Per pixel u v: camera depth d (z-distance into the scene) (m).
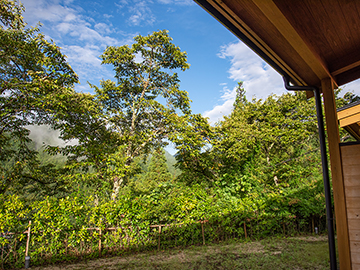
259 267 4.25
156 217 6.33
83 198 6.12
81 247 5.68
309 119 13.36
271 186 8.90
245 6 1.57
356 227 2.08
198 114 11.90
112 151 10.54
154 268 4.62
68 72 9.89
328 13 1.86
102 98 12.34
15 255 5.29
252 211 6.88
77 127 9.95
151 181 24.67
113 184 10.91
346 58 2.53
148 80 14.26
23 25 9.62
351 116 4.18
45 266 5.16
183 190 7.05
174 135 11.52
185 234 6.25
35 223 5.57
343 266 2.07
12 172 9.73
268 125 13.55
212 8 1.57
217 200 7.23
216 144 10.66
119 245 5.91
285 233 6.98
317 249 5.15
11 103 8.77
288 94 14.57
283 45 2.08
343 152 2.27
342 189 2.19
